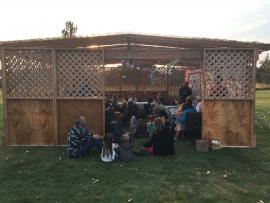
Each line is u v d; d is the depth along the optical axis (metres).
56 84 5.67
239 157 5.01
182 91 8.23
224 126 5.68
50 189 3.60
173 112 7.37
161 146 5.04
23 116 5.72
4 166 4.50
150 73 9.68
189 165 4.54
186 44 5.84
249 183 3.83
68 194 3.45
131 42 5.94
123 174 4.11
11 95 5.69
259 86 32.19
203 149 5.35
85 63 5.68
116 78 10.80
